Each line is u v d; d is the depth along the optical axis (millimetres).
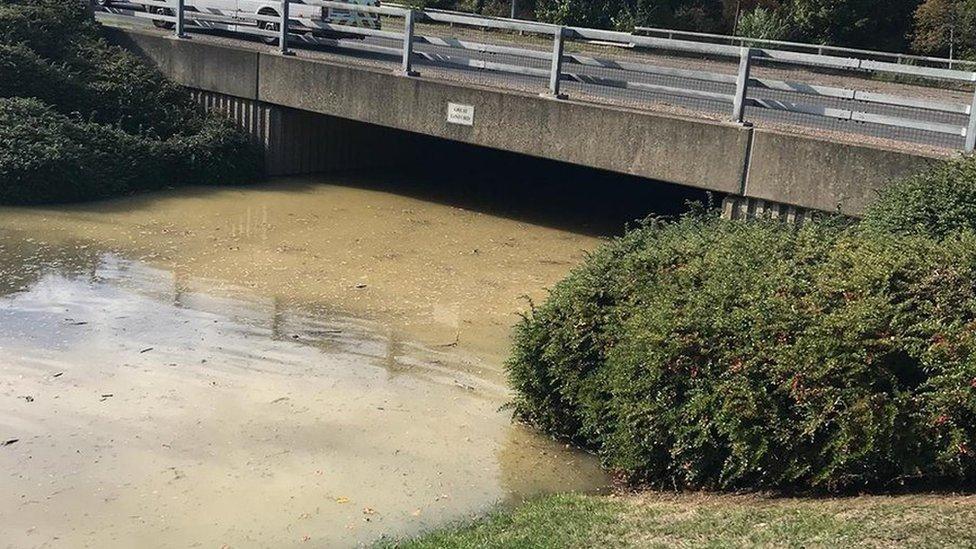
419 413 9055
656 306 7703
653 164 13047
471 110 15055
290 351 10383
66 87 18594
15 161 15703
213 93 19203
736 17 34375
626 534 6168
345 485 7617
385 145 20672
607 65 13570
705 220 11039
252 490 7453
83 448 7953
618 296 8227
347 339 10867
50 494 7227
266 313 11523
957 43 31141
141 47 20188
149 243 14141
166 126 18766
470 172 20859
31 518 6891
